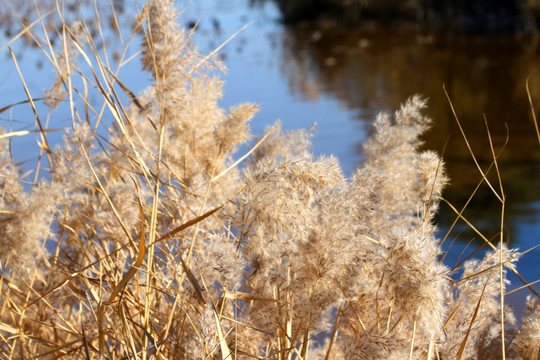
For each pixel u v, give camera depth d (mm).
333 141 8508
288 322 2025
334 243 1765
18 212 2061
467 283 2121
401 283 1595
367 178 1811
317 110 10508
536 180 6855
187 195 2361
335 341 2379
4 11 17469
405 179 2357
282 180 1645
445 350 1900
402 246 1605
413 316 1601
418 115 2533
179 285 2086
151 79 2455
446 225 5809
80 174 2416
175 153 2709
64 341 2441
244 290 2270
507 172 7184
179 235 2188
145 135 2980
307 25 24875
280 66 15289
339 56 16938
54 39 12289
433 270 1586
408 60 15852
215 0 31859
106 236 2256
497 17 22125
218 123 2664
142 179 2580
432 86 12453
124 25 17797
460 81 12828
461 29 21891
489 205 6238
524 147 8164
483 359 2242
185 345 1981
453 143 8516
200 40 19359
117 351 2369
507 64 14578
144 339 1946
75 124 2412
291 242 1754
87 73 9992
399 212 2324
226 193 2623
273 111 10422
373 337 1698
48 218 2283
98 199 2617
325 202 1780
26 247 2072
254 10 27828
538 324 2105
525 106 10461
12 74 12906
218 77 2701
